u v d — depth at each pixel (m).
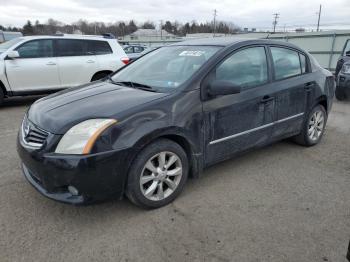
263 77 3.79
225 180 3.64
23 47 7.41
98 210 3.03
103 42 8.47
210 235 2.66
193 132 3.10
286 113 4.08
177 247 2.52
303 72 4.34
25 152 2.78
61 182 2.61
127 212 2.99
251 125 3.65
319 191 3.42
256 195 3.32
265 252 2.47
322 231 2.73
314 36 19.88
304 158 4.31
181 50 3.85
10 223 2.81
